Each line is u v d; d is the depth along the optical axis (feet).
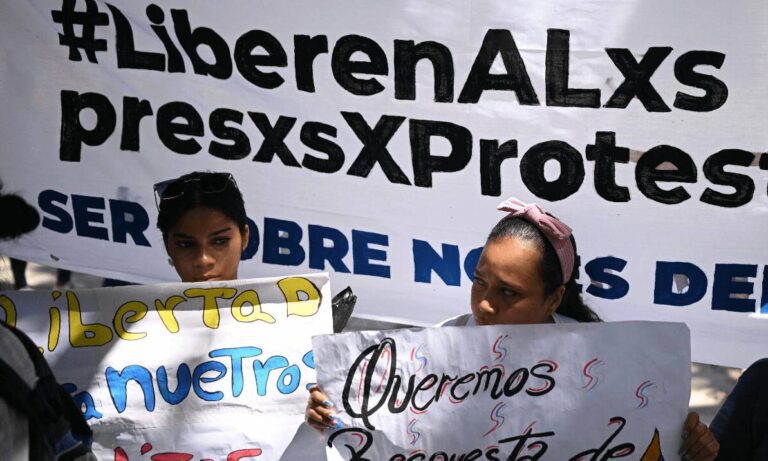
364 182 11.45
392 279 11.61
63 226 12.33
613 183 10.81
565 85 10.71
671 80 10.47
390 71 11.14
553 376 8.52
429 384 8.53
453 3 10.82
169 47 11.67
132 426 9.01
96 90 11.96
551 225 8.82
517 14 10.68
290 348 9.14
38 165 12.24
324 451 9.01
